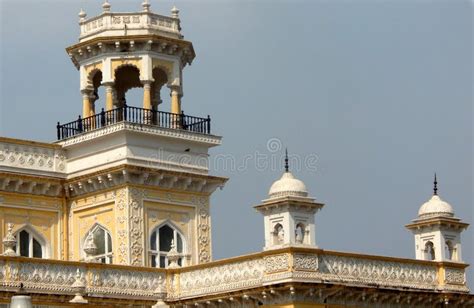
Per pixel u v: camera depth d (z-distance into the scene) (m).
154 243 66.00
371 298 60.03
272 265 58.09
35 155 66.12
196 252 67.19
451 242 64.19
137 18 68.00
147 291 61.59
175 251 63.41
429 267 62.94
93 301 59.62
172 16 69.12
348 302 59.47
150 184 66.00
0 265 57.41
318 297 58.25
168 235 66.62
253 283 58.97
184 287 61.94
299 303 57.62
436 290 62.66
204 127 68.50
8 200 64.81
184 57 69.38
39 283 58.28
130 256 64.75
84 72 68.50
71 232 66.69
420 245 64.19
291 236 58.12
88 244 61.84
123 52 67.75
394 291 60.75
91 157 66.69
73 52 68.62
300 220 58.59
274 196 58.75
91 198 66.44
